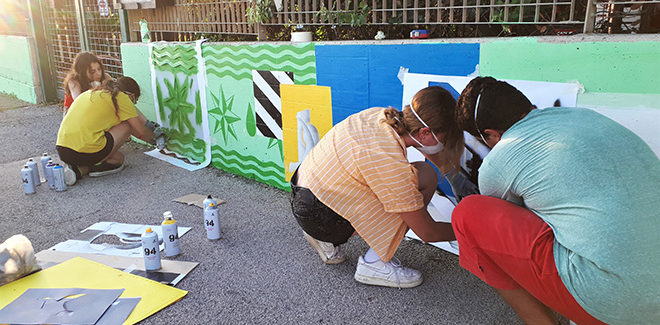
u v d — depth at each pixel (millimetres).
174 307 2730
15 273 2947
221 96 4965
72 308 2674
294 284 2930
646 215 1613
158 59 5750
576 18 3074
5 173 5270
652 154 1726
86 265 3168
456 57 2963
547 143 1812
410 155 3303
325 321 2570
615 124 1796
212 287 2928
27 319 2570
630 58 2283
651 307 1623
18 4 9398
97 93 4980
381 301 2719
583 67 2447
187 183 4840
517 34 3607
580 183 1708
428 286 2838
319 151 2705
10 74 10094
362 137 2488
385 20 3666
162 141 5844
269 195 4430
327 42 3734
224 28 5008
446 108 2377
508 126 2000
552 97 2582
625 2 2506
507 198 2031
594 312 1738
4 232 3773
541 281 1865
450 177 3076
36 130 7121
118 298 2781
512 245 1917
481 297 2701
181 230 3723
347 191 2584
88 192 4652
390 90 3387
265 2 4391
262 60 4359
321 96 3902
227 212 4059
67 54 8594
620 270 1614
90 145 4879
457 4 3586
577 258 1722
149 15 6145
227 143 5062
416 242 3406
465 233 2074
